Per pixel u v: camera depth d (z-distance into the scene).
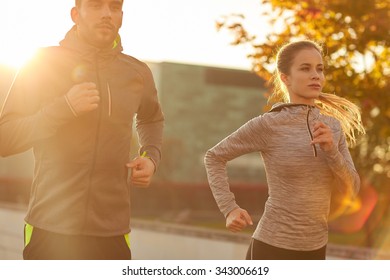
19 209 23.55
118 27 6.14
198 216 48.69
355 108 7.03
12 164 80.62
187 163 86.75
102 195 6.02
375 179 20.53
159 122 7.01
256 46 13.07
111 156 6.05
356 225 28.95
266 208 6.60
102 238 6.05
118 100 6.12
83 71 6.07
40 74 6.05
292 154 6.43
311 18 13.35
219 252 16.08
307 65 6.58
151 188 49.75
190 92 88.62
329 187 6.50
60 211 5.94
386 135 15.04
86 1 6.04
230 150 6.79
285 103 6.59
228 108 90.25
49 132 5.69
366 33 13.05
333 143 6.11
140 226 19.64
